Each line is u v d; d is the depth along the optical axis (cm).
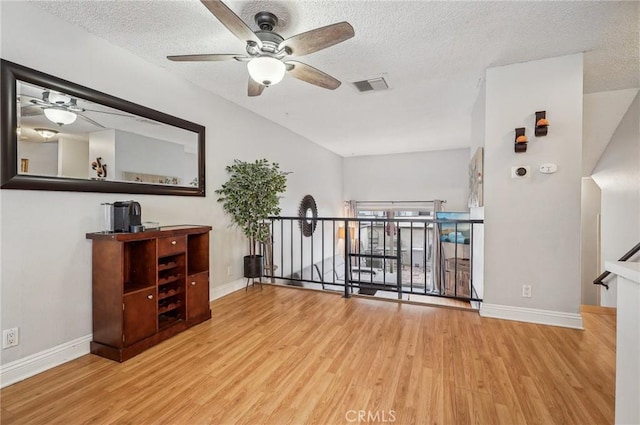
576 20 207
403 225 773
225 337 243
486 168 284
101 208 231
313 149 631
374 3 191
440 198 733
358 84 321
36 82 192
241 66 279
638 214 316
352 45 242
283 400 165
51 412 155
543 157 265
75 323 212
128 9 197
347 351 219
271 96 358
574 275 258
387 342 233
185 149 305
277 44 191
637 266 103
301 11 198
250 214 359
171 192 288
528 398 165
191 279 265
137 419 150
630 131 330
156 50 250
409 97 362
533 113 267
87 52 221
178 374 190
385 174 785
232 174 370
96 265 218
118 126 242
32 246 192
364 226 808
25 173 187
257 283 405
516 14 201
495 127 280
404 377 185
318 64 275
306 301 333
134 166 254
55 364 200
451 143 641
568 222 259
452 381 181
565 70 258
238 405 161
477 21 209
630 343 100
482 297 299
